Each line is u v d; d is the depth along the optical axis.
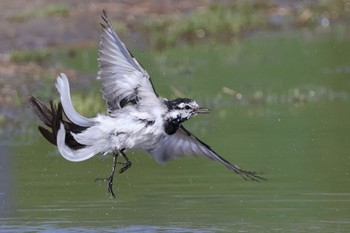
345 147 14.89
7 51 21.30
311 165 13.87
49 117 9.40
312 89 19.16
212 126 16.55
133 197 12.50
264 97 18.58
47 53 20.67
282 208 11.91
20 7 24.88
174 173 13.75
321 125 16.45
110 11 24.98
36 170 13.89
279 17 26.45
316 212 11.70
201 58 22.20
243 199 12.33
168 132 9.74
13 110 17.20
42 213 11.79
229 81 19.80
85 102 16.94
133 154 15.00
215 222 11.36
